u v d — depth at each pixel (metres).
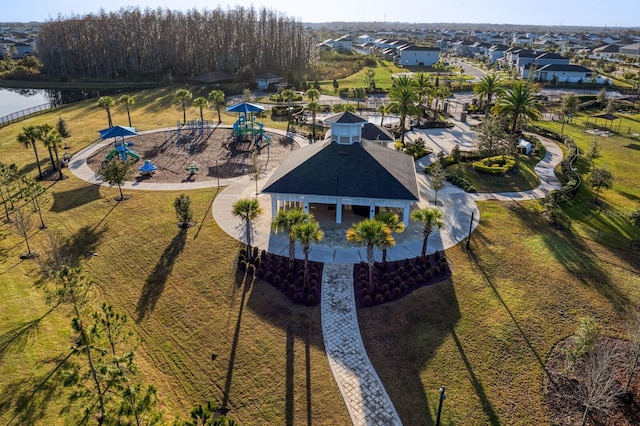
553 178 45.88
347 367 20.19
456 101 89.12
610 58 160.00
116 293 25.69
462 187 42.31
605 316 23.84
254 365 20.28
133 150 54.34
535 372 20.09
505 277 27.36
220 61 114.06
